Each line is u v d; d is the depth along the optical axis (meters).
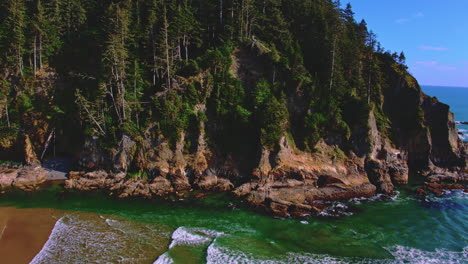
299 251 31.25
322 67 56.38
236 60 56.62
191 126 49.94
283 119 48.75
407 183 52.12
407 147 58.59
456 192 48.38
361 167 49.69
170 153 48.06
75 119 53.31
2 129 51.22
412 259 30.30
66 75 56.94
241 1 59.38
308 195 44.12
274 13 59.59
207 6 60.72
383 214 40.34
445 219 39.22
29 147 51.00
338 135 51.22
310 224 37.00
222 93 52.69
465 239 34.41
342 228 36.25
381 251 31.61
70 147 54.03
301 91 53.00
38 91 54.91
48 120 53.22
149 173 47.31
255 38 59.03
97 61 56.22
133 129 48.97
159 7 57.06
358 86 55.69
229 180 48.06
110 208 39.59
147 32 54.75
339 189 45.88
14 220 35.50
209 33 61.66
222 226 35.78
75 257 28.70
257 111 50.47
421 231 36.00
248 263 28.81
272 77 54.78
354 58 56.06
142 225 35.28
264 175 45.94
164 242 31.83
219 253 30.12
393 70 61.53
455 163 57.97
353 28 63.12
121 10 52.41
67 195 43.25
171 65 53.31
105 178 47.38
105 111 51.47
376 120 55.62
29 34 56.31
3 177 46.53
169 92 50.97
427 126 58.91
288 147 48.25
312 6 62.78
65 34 61.03
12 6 54.38
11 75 55.12
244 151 49.53
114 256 29.03
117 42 48.66
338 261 29.64
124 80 51.97
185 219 37.16
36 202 40.75
